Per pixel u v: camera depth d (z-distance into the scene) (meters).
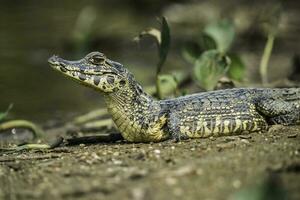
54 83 22.02
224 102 11.88
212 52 14.22
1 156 11.63
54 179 9.55
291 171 9.12
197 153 10.25
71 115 17.83
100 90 11.66
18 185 9.52
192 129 11.68
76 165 10.15
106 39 27.34
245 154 9.90
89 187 8.94
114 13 33.59
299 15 27.06
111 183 9.05
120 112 11.70
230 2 28.64
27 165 10.48
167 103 11.84
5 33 29.08
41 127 16.44
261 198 7.98
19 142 14.20
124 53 26.25
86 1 36.69
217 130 11.77
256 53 24.08
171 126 11.62
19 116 17.89
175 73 16.88
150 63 24.36
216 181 8.85
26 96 20.23
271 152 9.96
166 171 9.30
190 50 15.93
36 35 28.64
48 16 32.75
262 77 16.95
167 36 13.70
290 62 22.06
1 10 34.22
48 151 11.69
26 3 36.22
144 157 10.23
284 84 16.70
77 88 21.45
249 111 11.91
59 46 26.77
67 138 13.05
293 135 11.11
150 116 11.68
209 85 14.16
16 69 23.67
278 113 12.02
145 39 26.98
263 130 11.96
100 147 11.58
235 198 8.09
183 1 31.41
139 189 8.72
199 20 28.69
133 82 11.73
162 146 11.13
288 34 25.59
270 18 18.09
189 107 11.78
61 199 8.75
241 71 15.32
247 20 26.11
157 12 32.56
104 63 11.66
